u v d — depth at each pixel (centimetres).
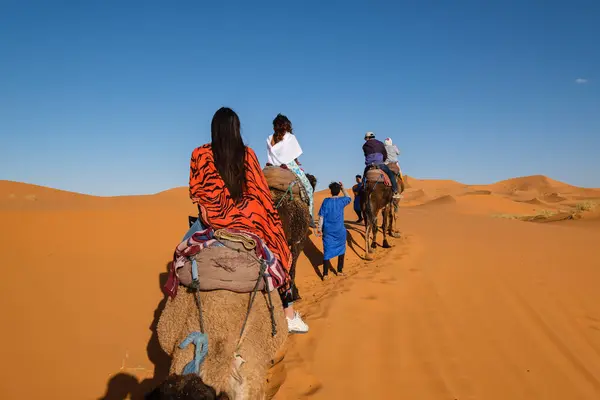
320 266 1102
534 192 9994
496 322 796
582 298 940
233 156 432
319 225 1012
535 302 899
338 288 895
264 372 375
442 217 2242
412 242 1345
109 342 614
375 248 1283
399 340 708
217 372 341
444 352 684
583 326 823
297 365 616
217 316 369
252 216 439
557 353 716
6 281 683
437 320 784
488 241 1436
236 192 435
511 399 594
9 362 542
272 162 762
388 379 608
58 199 2130
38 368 545
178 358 355
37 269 735
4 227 859
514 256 1222
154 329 659
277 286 427
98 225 979
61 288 700
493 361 674
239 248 406
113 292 721
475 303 867
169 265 846
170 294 414
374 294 863
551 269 1112
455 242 1388
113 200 2262
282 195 732
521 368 664
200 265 392
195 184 437
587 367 690
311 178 839
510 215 3956
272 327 402
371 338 705
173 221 1112
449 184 10762
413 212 2781
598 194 9019
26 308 635
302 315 769
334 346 671
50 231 888
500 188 11000
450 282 968
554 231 1766
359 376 607
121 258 838
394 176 1259
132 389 547
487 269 1075
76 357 576
